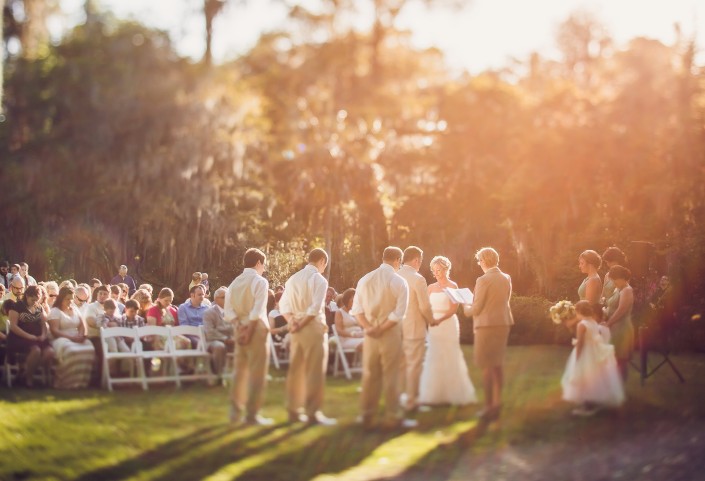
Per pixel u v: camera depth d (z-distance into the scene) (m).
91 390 8.84
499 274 7.18
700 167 14.89
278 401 8.12
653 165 15.05
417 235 15.97
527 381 9.11
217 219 14.54
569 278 14.65
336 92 15.06
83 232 13.70
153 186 13.30
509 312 7.21
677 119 15.14
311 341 6.91
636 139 15.34
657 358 11.37
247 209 14.77
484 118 15.99
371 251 15.93
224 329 9.75
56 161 12.27
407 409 7.51
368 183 15.94
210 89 12.51
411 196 16.33
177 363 10.02
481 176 16.06
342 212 15.80
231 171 13.95
